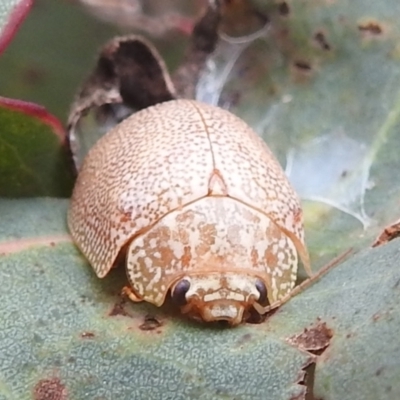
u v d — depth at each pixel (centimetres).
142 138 5
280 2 5
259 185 5
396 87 5
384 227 5
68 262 5
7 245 5
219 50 5
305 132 5
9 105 5
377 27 5
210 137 5
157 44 6
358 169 5
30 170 5
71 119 5
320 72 5
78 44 6
